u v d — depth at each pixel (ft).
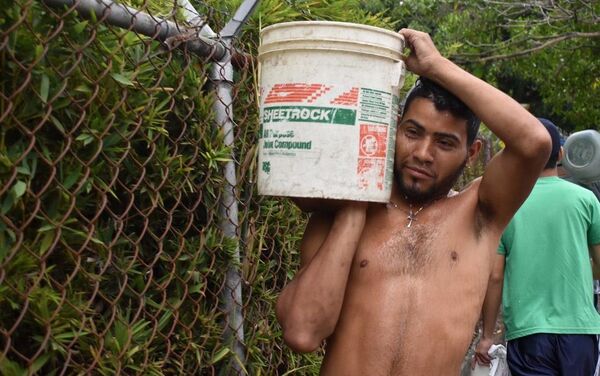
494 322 13.28
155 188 6.78
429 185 7.14
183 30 6.97
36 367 5.55
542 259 12.52
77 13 5.76
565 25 29.30
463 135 7.14
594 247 12.82
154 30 6.50
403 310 6.97
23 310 5.20
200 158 7.52
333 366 7.03
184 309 7.39
